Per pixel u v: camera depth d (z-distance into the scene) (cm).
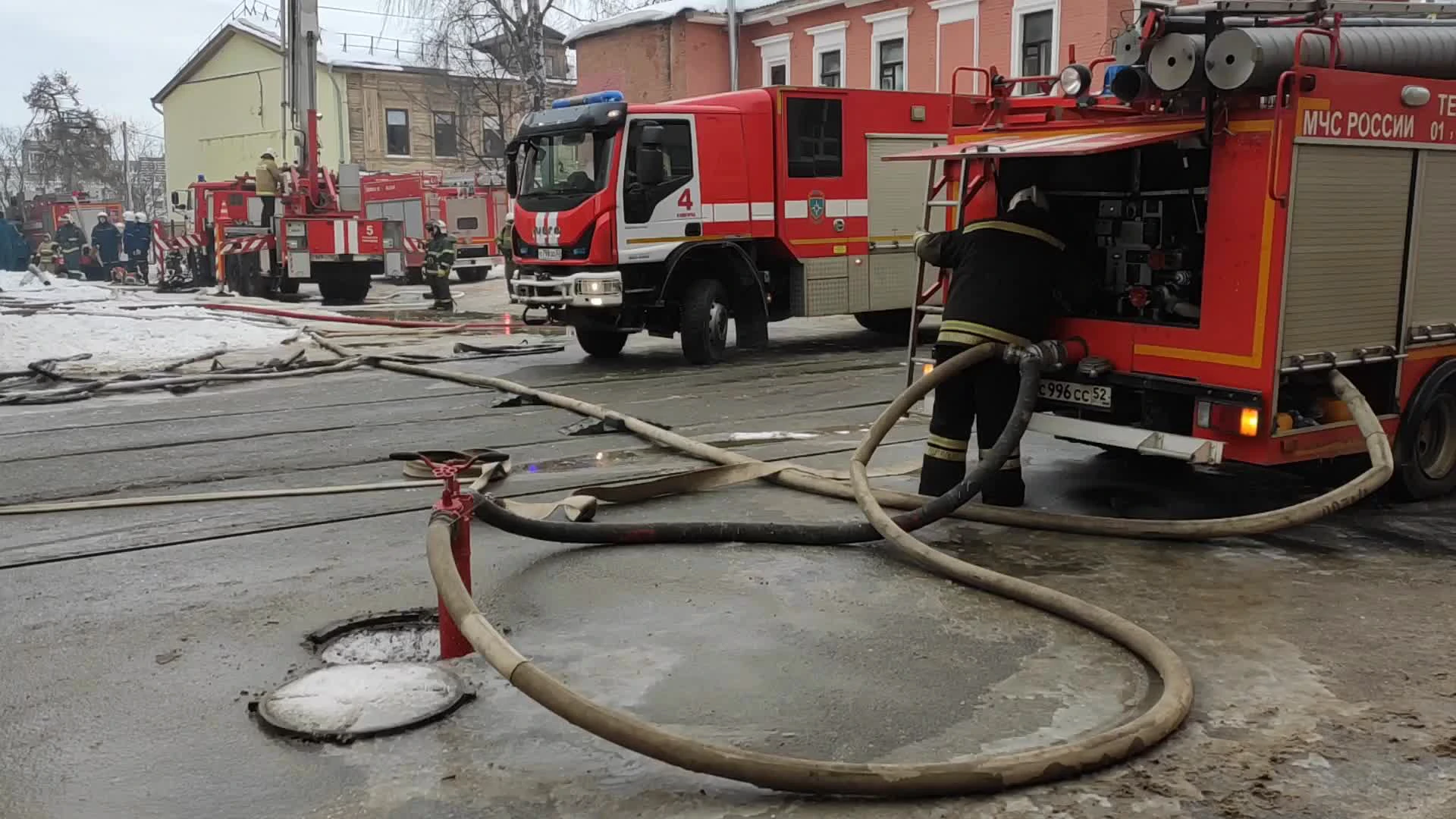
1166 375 584
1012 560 546
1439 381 620
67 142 6334
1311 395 578
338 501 686
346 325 1855
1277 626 456
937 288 696
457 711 381
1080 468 750
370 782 336
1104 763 337
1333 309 564
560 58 4409
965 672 414
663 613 480
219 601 504
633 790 330
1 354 1426
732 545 576
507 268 2139
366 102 4600
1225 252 557
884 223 1423
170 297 2495
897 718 376
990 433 616
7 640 459
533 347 1485
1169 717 359
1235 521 542
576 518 606
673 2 3325
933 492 628
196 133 5441
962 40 2623
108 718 383
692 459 794
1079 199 668
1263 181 540
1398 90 571
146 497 700
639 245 1231
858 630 457
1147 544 570
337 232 2372
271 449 855
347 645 452
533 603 493
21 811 322
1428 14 646
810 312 1366
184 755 355
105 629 470
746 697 393
